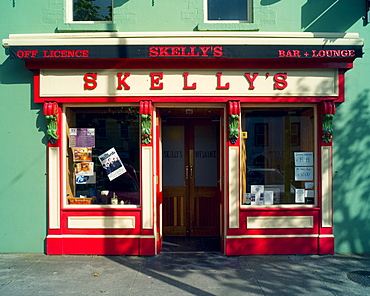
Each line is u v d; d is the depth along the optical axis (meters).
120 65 5.61
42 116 5.77
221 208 6.00
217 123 6.95
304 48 5.47
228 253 5.70
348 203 5.78
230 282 4.69
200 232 6.92
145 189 5.70
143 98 5.65
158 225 5.99
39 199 5.76
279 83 5.66
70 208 5.68
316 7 5.78
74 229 5.70
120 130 5.91
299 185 5.92
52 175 5.70
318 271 5.05
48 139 5.69
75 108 5.92
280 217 5.72
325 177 5.72
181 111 6.25
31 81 5.77
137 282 4.68
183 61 5.59
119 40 5.43
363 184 5.78
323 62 5.63
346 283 4.64
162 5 5.74
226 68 5.63
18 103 5.77
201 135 7.00
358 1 5.81
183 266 5.28
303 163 5.92
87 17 5.95
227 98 5.66
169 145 7.01
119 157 5.91
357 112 5.80
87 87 5.62
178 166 6.98
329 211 5.72
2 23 5.75
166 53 5.42
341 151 5.78
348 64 5.64
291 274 4.95
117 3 5.74
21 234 5.76
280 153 5.95
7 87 5.78
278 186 5.92
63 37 5.55
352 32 5.80
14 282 4.66
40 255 5.70
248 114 5.95
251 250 5.71
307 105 5.83
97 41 5.44
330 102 5.64
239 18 5.95
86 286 4.55
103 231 5.71
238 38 5.48
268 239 5.71
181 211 6.92
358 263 5.35
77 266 5.23
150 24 5.73
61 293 4.34
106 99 5.65
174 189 6.93
